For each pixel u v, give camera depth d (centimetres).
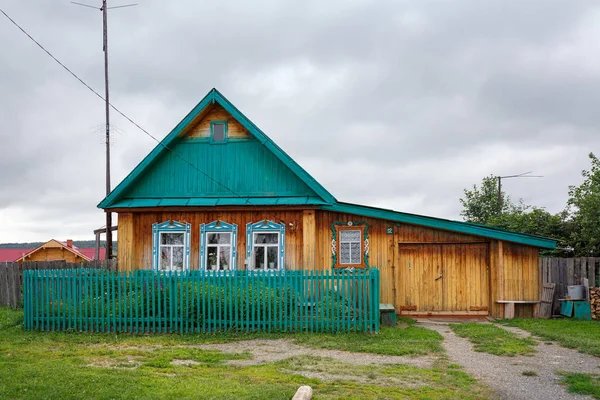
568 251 2394
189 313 1454
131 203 1967
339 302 1439
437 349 1212
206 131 2003
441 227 1866
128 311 1477
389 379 923
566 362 1089
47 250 4106
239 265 1930
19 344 1275
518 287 1838
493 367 1042
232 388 832
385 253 1906
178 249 1977
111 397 785
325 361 1066
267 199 1923
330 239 1931
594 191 2253
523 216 2633
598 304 1728
